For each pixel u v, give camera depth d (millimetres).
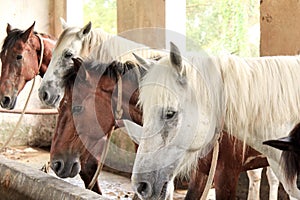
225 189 2682
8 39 4348
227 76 2342
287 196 3510
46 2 6590
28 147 6391
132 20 5035
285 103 2375
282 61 2438
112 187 4477
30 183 2566
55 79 3561
